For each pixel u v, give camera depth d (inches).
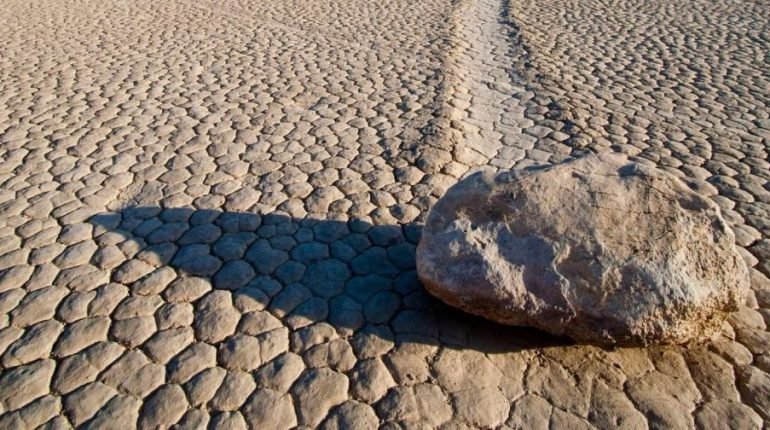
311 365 106.7
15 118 208.4
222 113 213.8
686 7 363.3
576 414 98.3
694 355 108.7
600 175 114.8
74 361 107.3
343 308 119.3
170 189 162.4
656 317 100.7
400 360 107.3
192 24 333.7
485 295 104.0
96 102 223.0
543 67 263.6
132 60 271.7
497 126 207.3
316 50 288.8
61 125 202.8
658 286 100.5
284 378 104.3
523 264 104.3
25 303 120.2
